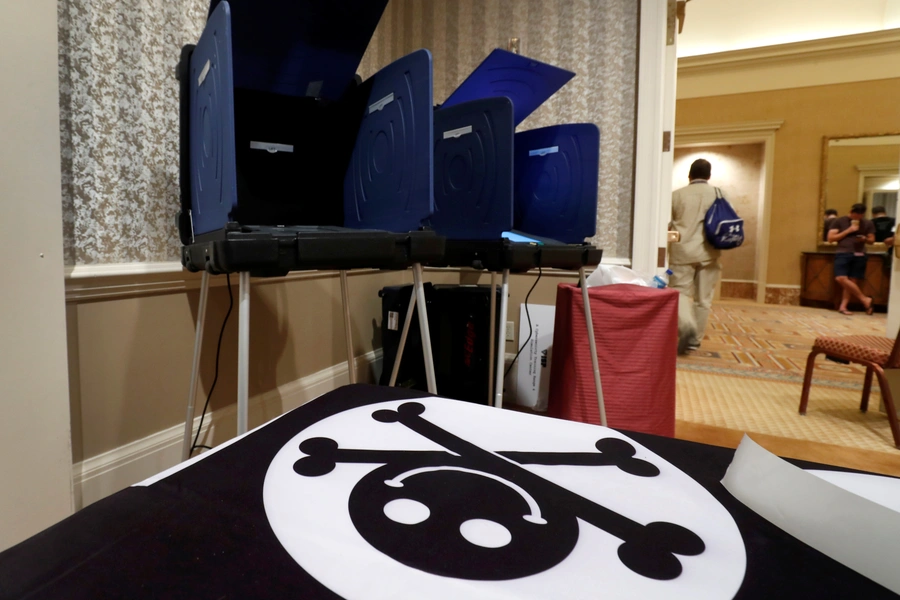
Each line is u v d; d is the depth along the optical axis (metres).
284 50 1.02
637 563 0.33
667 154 1.92
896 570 0.31
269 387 1.50
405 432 0.55
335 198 1.19
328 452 0.49
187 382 1.24
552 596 0.30
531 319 2.01
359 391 0.69
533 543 0.35
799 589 0.31
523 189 1.71
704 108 5.77
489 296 1.83
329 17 0.98
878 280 5.07
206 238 0.86
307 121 1.15
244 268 0.73
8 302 0.81
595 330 1.53
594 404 1.54
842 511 0.34
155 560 0.32
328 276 1.77
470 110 1.27
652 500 0.42
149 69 1.13
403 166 0.96
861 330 3.97
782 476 0.39
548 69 1.25
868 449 1.64
